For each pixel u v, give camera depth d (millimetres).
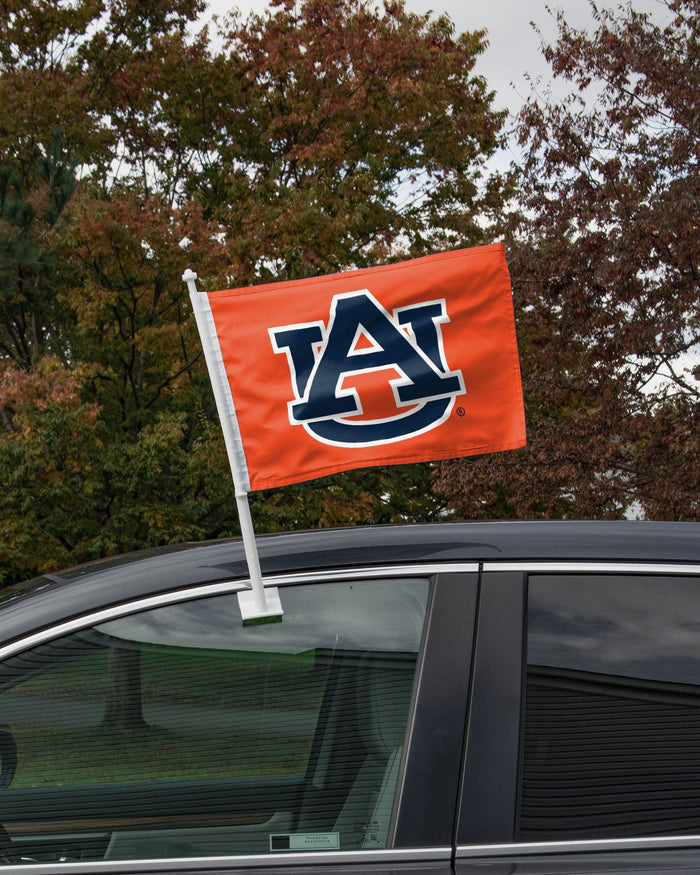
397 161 20000
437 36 19781
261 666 1837
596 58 14305
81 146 19016
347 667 1822
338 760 1766
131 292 16328
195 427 15992
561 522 2016
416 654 1809
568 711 1756
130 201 15781
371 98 19500
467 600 1845
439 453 2168
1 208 13719
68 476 13953
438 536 1959
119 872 1706
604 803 1695
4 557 14328
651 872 1618
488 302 2184
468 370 2172
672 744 1744
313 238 16234
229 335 2158
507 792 1686
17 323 16031
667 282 13742
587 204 14539
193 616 1877
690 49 14312
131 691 1831
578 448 13859
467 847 1651
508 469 14117
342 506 15805
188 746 1796
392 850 1667
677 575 1887
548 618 1832
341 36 19094
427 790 1691
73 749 1802
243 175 19125
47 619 1876
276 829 1730
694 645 1820
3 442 13453
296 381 2158
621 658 1800
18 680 1832
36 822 1757
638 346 13523
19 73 17734
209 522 15867
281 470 2143
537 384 14633
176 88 20250
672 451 13477
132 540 14734
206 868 1700
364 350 2170
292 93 19500
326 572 1902
